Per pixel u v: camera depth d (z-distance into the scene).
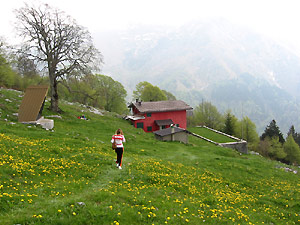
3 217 7.78
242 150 58.97
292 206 17.56
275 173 29.44
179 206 11.73
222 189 18.72
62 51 42.72
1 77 61.47
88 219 8.51
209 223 10.48
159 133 49.44
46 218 8.05
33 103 32.44
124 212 9.38
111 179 14.70
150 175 16.66
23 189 10.66
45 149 18.39
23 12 39.41
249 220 12.17
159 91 103.31
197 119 113.81
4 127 25.20
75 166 15.84
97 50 44.06
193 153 35.56
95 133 37.38
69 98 82.81
